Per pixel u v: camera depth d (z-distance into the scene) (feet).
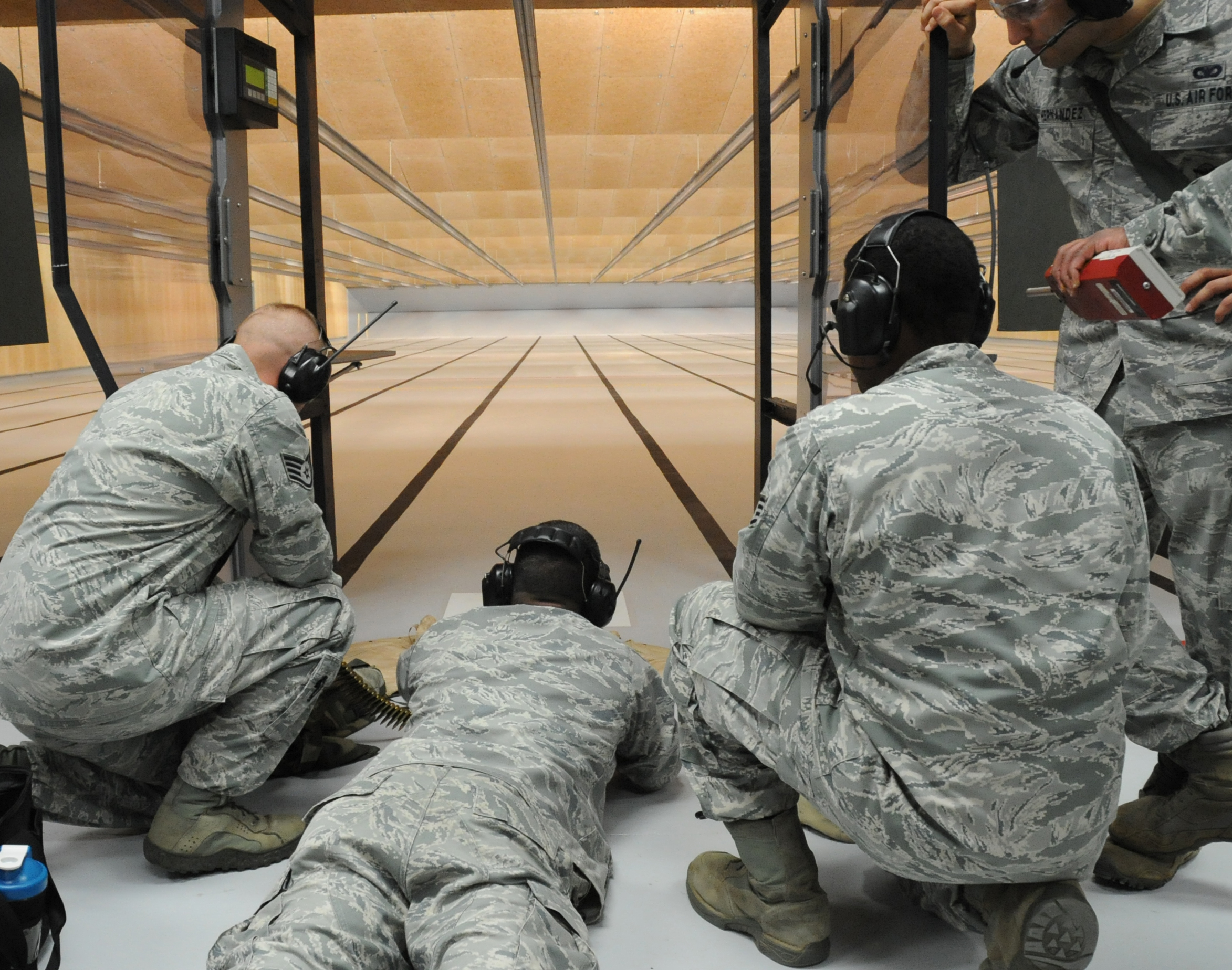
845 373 8.36
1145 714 5.34
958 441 3.96
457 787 4.66
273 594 6.19
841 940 5.11
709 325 136.15
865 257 4.35
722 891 5.26
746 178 43.16
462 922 4.00
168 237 8.19
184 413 5.81
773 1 10.09
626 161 37.60
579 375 47.09
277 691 6.01
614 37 22.53
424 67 23.73
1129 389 5.64
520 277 124.77
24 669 5.33
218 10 8.84
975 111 6.93
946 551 3.94
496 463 20.81
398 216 54.44
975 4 6.03
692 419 28.09
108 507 5.56
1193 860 5.98
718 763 5.05
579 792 5.16
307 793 6.93
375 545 14.19
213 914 5.44
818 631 4.79
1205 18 5.37
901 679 4.08
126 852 6.22
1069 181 6.21
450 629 5.84
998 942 4.25
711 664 4.88
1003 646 3.89
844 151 8.60
